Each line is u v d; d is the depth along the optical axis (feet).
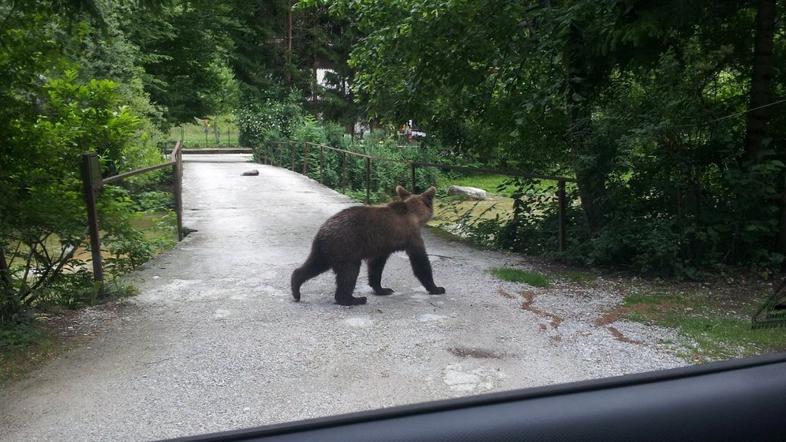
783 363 4.42
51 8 19.70
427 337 16.94
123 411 12.62
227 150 112.16
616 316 18.92
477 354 15.70
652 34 22.57
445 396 13.24
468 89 32.14
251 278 23.82
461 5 28.04
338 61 114.32
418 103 33.01
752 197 23.58
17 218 19.66
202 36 82.02
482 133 34.30
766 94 24.76
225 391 13.57
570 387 3.92
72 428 11.90
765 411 4.07
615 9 24.40
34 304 20.18
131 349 16.17
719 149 24.54
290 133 93.86
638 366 14.89
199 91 87.61
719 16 25.26
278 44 112.88
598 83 27.55
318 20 115.34
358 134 108.06
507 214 33.86
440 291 21.50
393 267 25.70
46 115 21.67
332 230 19.72
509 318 18.67
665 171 24.79
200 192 51.90
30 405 12.92
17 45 19.61
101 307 20.03
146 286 22.67
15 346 16.05
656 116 23.65
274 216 39.65
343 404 12.92
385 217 20.21
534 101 27.17
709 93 26.35
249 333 17.35
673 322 18.28
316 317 18.80
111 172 39.99
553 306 20.03
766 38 24.49
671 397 3.95
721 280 23.20
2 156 20.54
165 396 13.33
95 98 23.35
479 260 27.12
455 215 41.24
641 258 24.09
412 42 29.55
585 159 24.76
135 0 23.99
